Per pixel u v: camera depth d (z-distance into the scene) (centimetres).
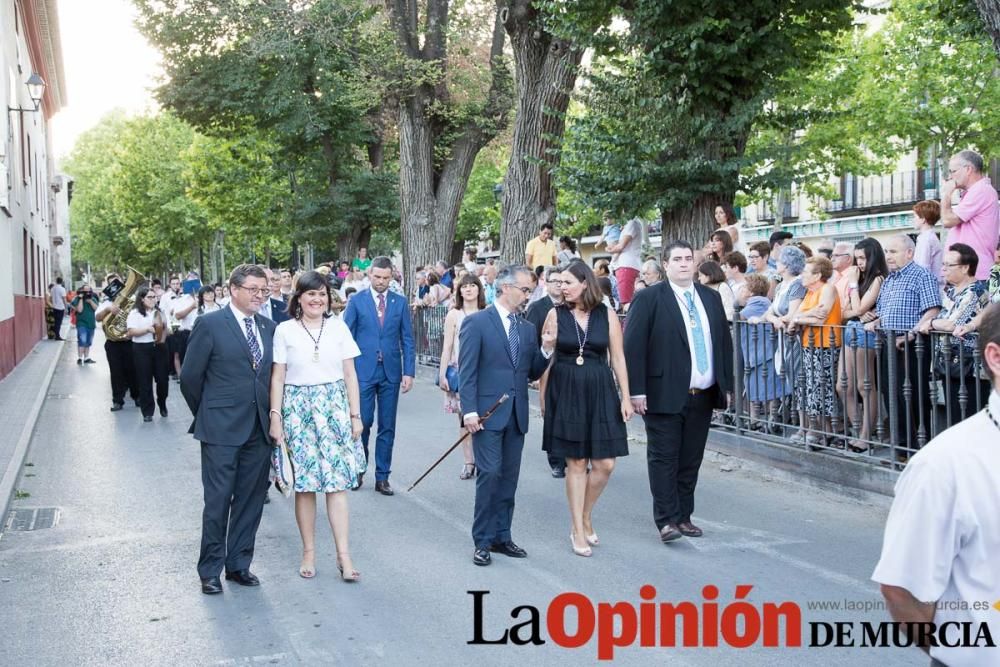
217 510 562
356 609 525
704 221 1312
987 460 213
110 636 495
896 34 2373
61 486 892
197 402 572
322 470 571
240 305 575
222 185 3909
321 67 2573
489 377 613
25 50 2823
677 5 1212
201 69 2759
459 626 494
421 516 741
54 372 2112
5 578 600
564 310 632
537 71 1672
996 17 681
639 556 616
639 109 1282
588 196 1323
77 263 9150
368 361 825
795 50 1313
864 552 611
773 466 839
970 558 215
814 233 3400
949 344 671
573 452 619
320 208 3067
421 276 1822
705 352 657
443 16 2266
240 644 477
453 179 2308
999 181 2497
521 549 627
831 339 780
